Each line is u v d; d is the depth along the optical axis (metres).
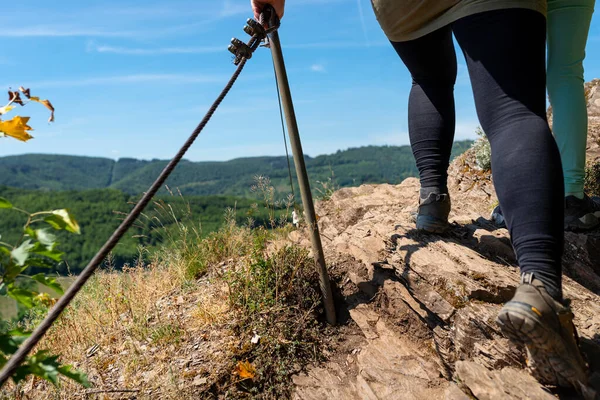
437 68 2.72
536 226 1.82
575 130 2.88
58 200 127.94
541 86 1.99
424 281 2.80
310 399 2.62
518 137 1.91
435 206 2.95
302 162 3.06
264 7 2.71
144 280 4.07
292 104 3.02
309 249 3.79
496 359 2.26
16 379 1.28
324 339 3.03
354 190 4.86
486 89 2.02
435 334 2.65
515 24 1.94
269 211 4.12
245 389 2.75
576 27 2.74
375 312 3.10
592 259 2.92
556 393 1.98
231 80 1.95
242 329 3.00
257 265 3.36
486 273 2.62
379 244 3.28
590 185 3.97
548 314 1.69
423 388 2.50
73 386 2.82
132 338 3.19
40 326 1.28
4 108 1.46
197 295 3.56
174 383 2.64
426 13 2.33
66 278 2.67
